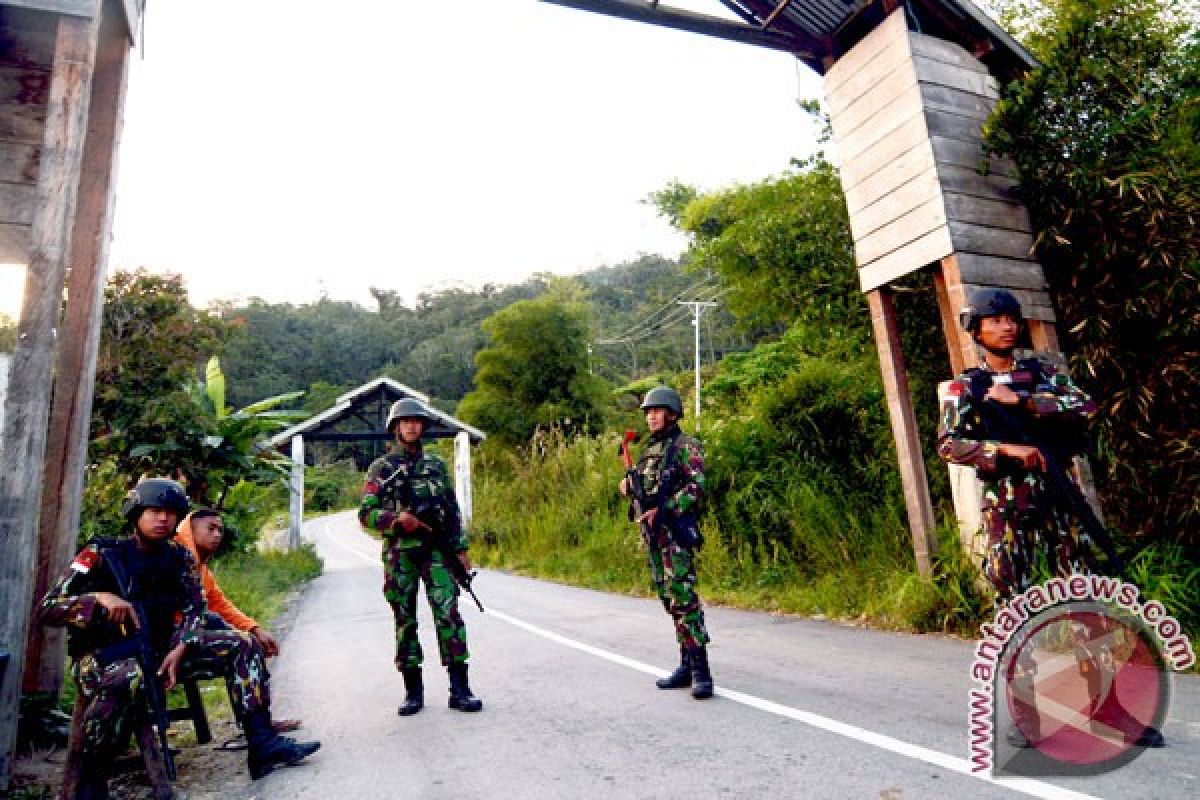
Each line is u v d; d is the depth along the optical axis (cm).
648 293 7900
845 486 866
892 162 662
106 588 311
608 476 1501
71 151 380
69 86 385
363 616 921
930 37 660
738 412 1109
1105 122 586
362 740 376
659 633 655
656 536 428
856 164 709
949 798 247
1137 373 542
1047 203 605
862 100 700
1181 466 513
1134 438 543
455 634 424
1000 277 600
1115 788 244
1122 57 586
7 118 480
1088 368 551
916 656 492
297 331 11706
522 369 3116
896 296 759
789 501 879
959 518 592
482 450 2889
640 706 402
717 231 1112
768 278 924
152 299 1053
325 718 429
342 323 12356
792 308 934
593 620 762
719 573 916
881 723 340
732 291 1015
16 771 351
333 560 2394
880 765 284
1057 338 596
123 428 958
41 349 359
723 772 291
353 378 10975
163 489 323
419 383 9981
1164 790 241
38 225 368
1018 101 589
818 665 481
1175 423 531
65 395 445
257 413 1192
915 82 636
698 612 419
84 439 449
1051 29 732
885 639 562
